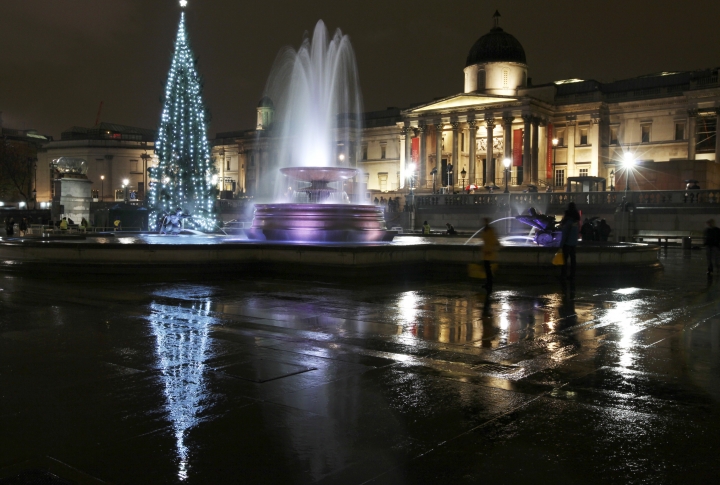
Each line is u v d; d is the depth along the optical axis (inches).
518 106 3373.5
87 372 300.0
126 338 379.6
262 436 217.5
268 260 761.6
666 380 293.4
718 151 3068.4
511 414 242.7
